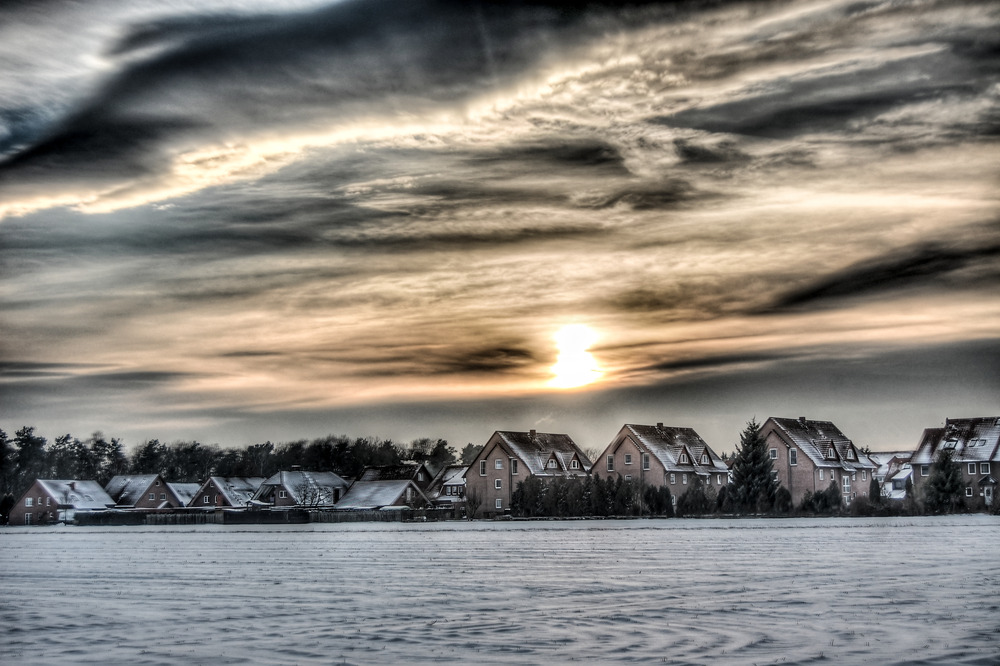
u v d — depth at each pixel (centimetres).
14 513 17388
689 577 3778
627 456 14250
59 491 17462
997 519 9731
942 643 2252
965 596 3056
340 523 12494
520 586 3566
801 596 3105
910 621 2564
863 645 2239
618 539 6744
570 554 5231
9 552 6475
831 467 13625
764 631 2438
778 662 2064
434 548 6056
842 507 11719
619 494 12144
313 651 2262
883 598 3027
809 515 11444
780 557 4738
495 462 14138
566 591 3369
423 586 3628
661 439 14575
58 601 3306
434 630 2530
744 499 11988
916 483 13988
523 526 9750
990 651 2158
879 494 12938
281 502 15750
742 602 2984
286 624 2684
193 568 4744
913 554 4806
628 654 2172
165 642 2422
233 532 9875
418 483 15975
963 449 13862
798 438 13738
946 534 6731
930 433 14362
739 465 12119
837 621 2578
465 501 13775
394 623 2664
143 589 3697
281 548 6450
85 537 9219
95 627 2683
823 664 2042
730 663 2061
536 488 12488
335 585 3734
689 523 9844
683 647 2244
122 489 18588
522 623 2625
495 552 5516
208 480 17912
